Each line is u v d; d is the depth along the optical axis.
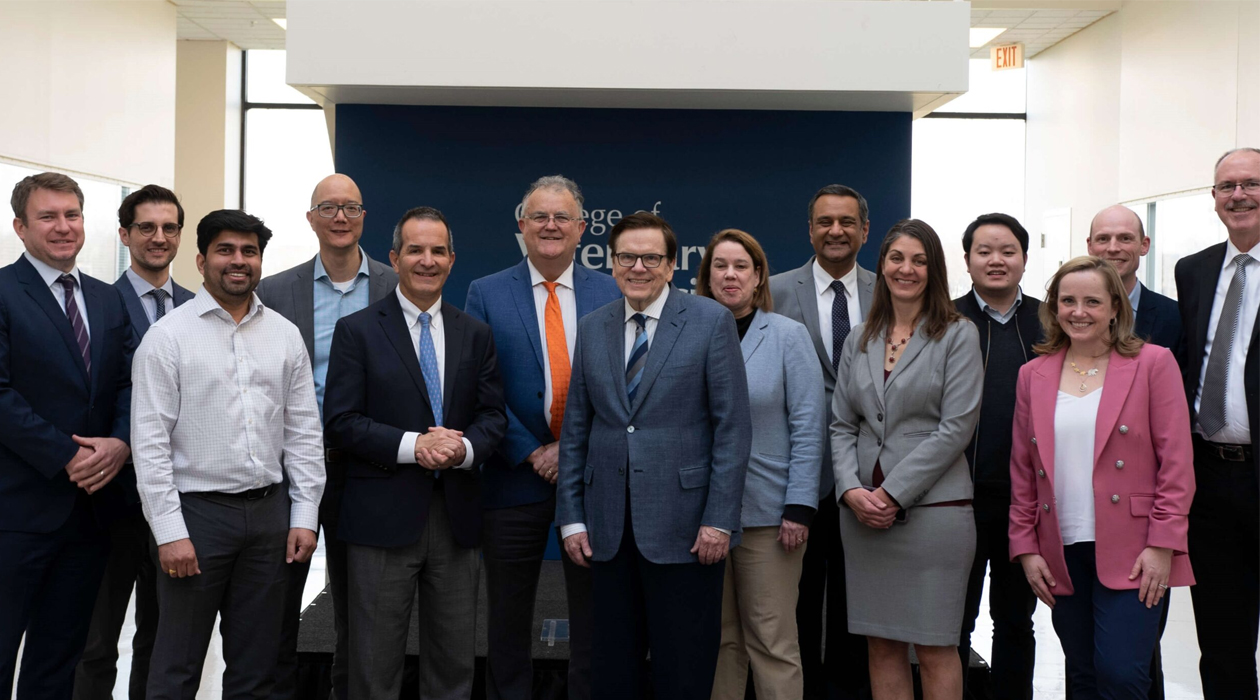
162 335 3.11
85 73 9.19
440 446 3.20
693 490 3.05
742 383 3.11
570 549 3.16
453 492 3.33
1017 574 3.70
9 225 8.20
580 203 3.64
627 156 5.93
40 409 3.22
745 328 3.53
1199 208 9.53
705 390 3.11
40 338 3.22
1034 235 13.37
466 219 5.90
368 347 3.33
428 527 3.33
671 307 3.14
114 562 3.60
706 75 5.38
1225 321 3.41
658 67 5.38
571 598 3.36
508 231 5.91
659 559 3.01
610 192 5.93
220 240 3.12
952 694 3.23
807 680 3.86
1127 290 3.92
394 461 3.22
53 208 3.24
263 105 12.92
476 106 5.88
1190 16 9.69
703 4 5.37
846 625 3.79
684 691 3.04
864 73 5.41
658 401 3.06
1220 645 3.44
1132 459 3.05
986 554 3.62
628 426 3.08
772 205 5.96
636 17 5.36
